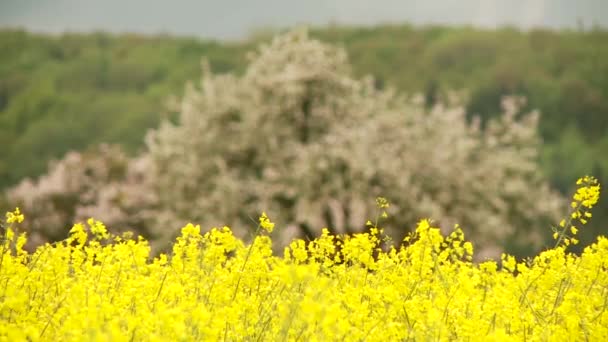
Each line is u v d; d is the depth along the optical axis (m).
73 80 151.62
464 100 60.38
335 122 52.59
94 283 11.80
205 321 9.91
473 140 54.62
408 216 46.59
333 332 9.87
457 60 150.00
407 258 12.91
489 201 52.28
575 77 140.88
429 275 12.71
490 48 150.88
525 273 13.04
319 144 49.62
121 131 132.38
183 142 53.53
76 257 12.77
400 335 11.01
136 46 162.62
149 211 52.03
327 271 12.62
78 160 58.19
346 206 47.00
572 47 146.62
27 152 129.00
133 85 152.25
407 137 51.47
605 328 11.66
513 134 57.53
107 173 57.84
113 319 10.19
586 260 12.91
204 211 49.19
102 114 136.50
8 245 11.88
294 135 52.12
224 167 50.66
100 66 154.50
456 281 12.95
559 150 130.75
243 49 159.75
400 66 153.62
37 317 11.38
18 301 10.83
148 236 52.41
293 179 48.03
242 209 48.19
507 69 141.88
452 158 51.78
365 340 10.98
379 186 47.34
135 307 11.76
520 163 55.50
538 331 11.79
